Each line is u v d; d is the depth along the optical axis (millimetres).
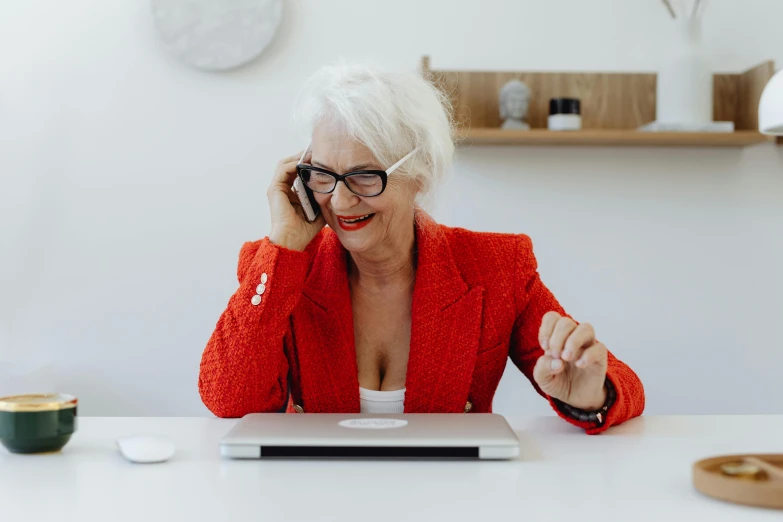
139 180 2430
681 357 2459
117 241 2430
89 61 2414
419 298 1368
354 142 1261
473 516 734
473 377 1402
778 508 749
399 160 1300
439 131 1339
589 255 2439
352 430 1004
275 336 1295
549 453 997
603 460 958
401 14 2432
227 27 2385
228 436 970
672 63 2293
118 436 1103
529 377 1457
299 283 1323
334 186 1271
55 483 852
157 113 2422
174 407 2441
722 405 2463
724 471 809
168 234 2434
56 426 983
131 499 790
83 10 2414
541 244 2436
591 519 725
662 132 2244
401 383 1404
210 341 1310
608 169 2432
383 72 1328
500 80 2402
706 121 2285
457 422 1057
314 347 1383
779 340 2461
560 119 2281
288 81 2424
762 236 2447
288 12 2420
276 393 1351
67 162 2418
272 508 758
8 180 2414
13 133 2410
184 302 2439
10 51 2406
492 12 2432
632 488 831
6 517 732
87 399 2426
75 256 2424
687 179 2439
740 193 2441
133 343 2436
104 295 2432
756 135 2238
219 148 2432
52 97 2414
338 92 1264
